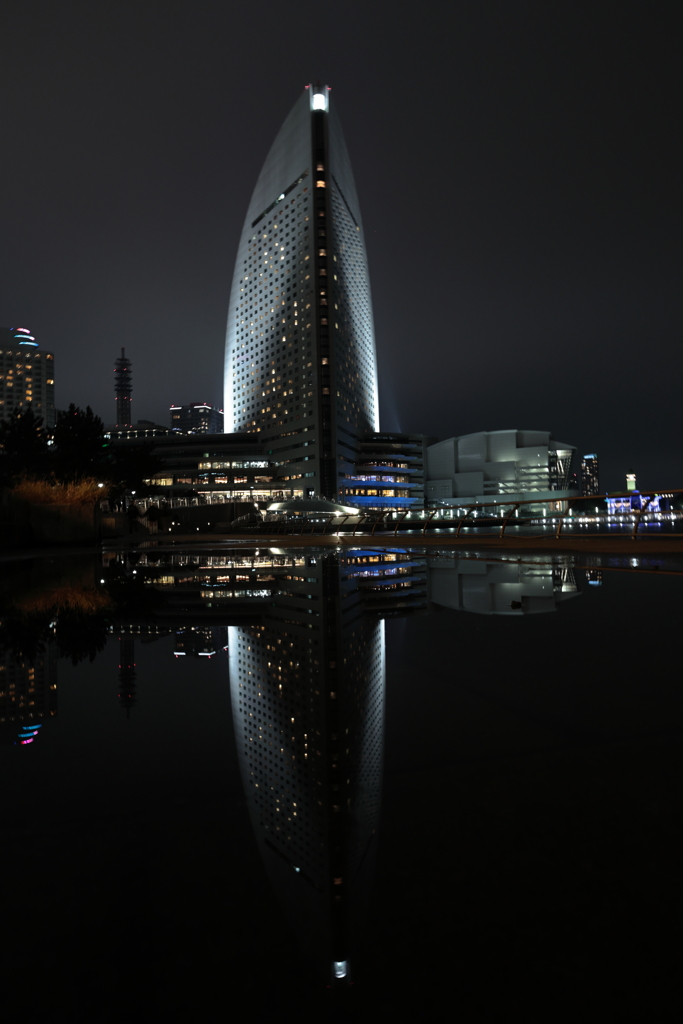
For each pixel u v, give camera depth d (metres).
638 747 2.13
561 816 1.59
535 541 24.41
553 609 5.82
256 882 1.31
